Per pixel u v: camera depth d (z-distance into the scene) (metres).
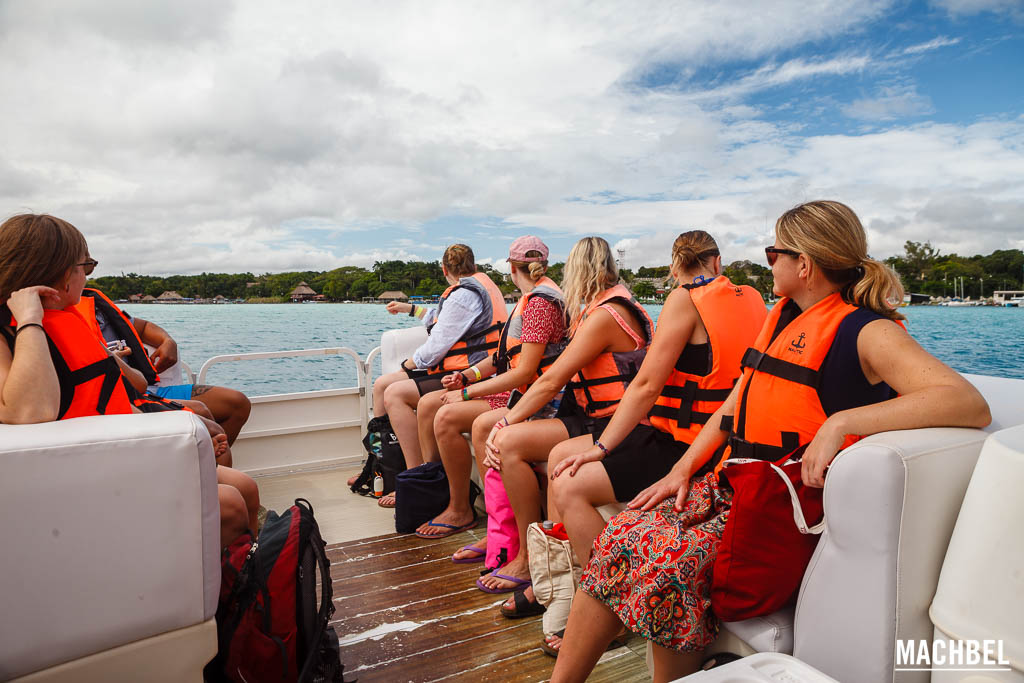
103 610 1.37
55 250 1.69
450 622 2.32
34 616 1.31
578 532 2.00
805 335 1.54
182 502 1.44
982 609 1.13
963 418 1.31
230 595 1.67
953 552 1.21
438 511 3.23
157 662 1.45
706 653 1.58
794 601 1.49
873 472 1.22
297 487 3.99
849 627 1.28
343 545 3.07
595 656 1.60
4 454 1.25
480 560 2.87
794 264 1.58
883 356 1.40
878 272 1.48
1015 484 1.08
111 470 1.35
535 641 2.18
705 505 1.66
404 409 3.60
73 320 1.74
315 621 1.67
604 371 2.37
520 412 2.46
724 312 1.98
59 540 1.32
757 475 1.41
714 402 1.99
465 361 3.64
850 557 1.28
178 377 3.65
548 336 2.77
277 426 4.21
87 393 1.70
